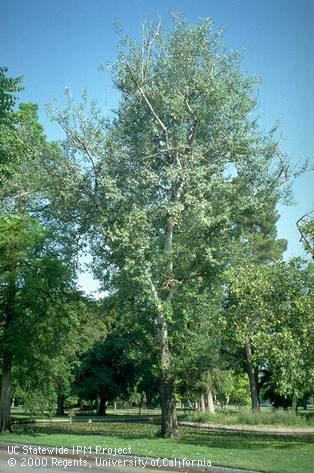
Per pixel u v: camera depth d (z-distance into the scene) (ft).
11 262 84.64
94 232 82.43
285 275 57.36
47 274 85.46
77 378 181.16
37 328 87.71
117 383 185.98
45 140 89.30
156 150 81.20
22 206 91.20
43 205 92.32
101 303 87.35
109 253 81.61
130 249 74.13
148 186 78.23
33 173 84.84
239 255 79.61
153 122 78.54
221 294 77.71
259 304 56.34
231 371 168.66
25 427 109.50
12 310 89.40
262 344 53.78
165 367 77.71
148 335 81.05
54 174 79.92
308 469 42.39
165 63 76.74
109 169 78.23
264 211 80.38
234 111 77.41
